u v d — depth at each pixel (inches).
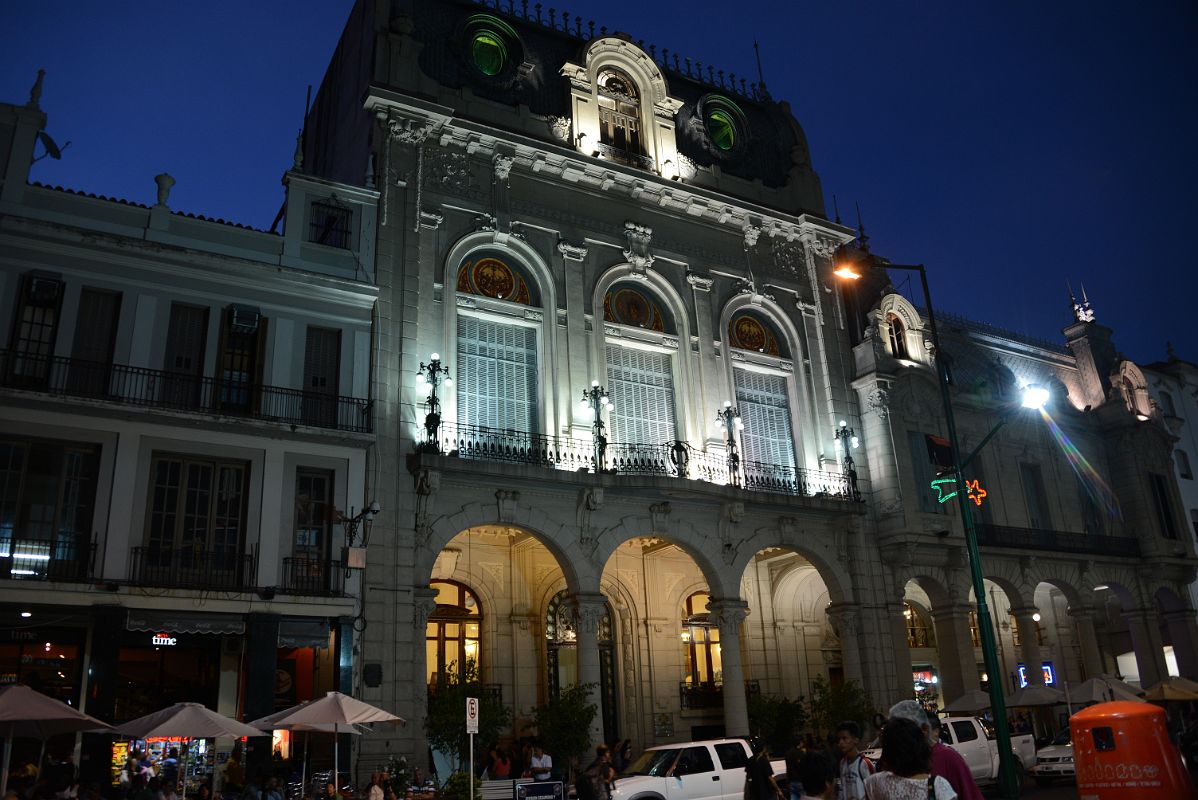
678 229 1173.1
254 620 761.0
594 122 1151.6
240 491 807.7
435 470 873.5
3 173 792.9
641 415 1079.0
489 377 997.8
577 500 957.8
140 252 820.0
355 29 1151.6
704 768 692.1
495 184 1050.7
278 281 875.4
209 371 829.8
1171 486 1508.4
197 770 746.8
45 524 733.9
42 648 728.3
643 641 1108.5
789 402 1195.3
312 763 784.9
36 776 603.5
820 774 288.2
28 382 756.0
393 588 841.5
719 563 1024.2
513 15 1182.3
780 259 1246.3
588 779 610.2
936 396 1266.0
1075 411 1476.4
